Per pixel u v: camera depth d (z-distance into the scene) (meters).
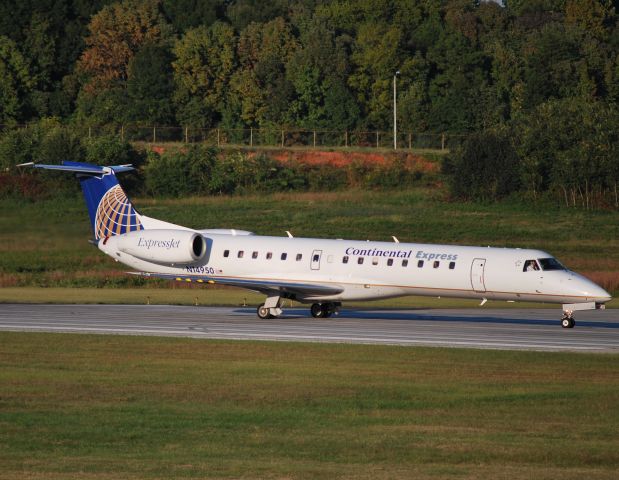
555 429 72.50
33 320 147.25
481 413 77.94
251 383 91.00
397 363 103.00
